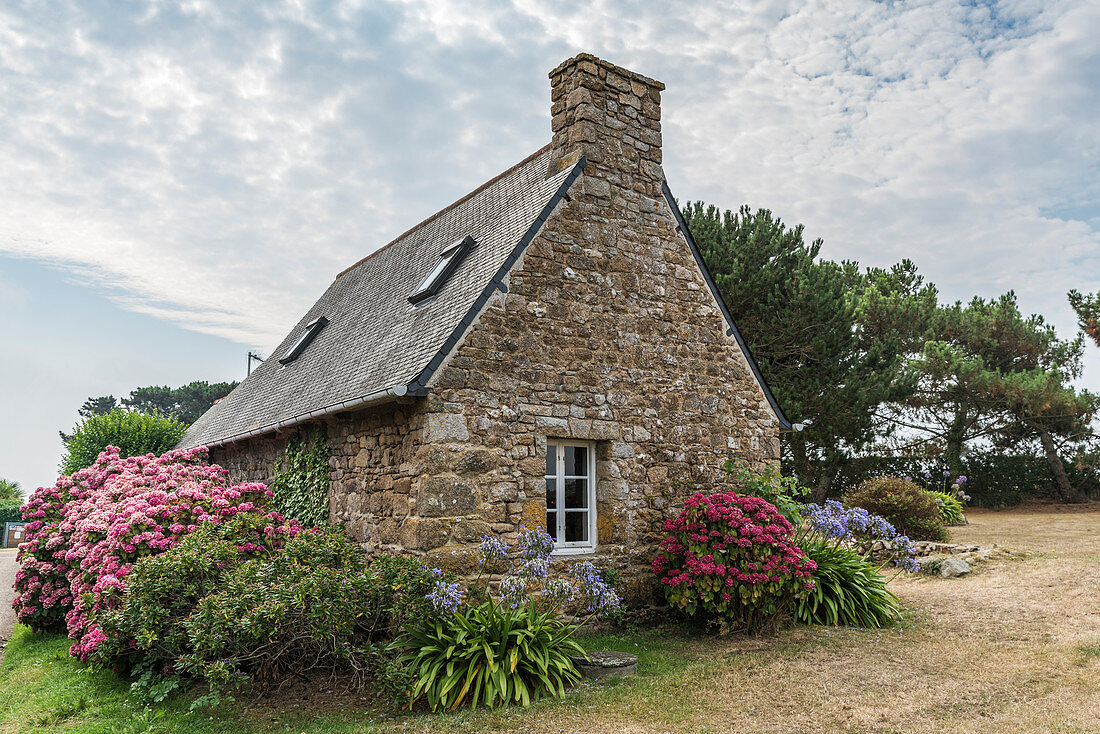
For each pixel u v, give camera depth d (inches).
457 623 273.1
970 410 930.1
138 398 1940.2
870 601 358.9
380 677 256.8
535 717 240.4
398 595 272.8
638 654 313.6
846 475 858.1
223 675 245.1
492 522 311.6
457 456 305.3
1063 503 943.7
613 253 373.1
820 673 280.1
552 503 347.6
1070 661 279.6
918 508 569.0
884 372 783.1
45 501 435.2
